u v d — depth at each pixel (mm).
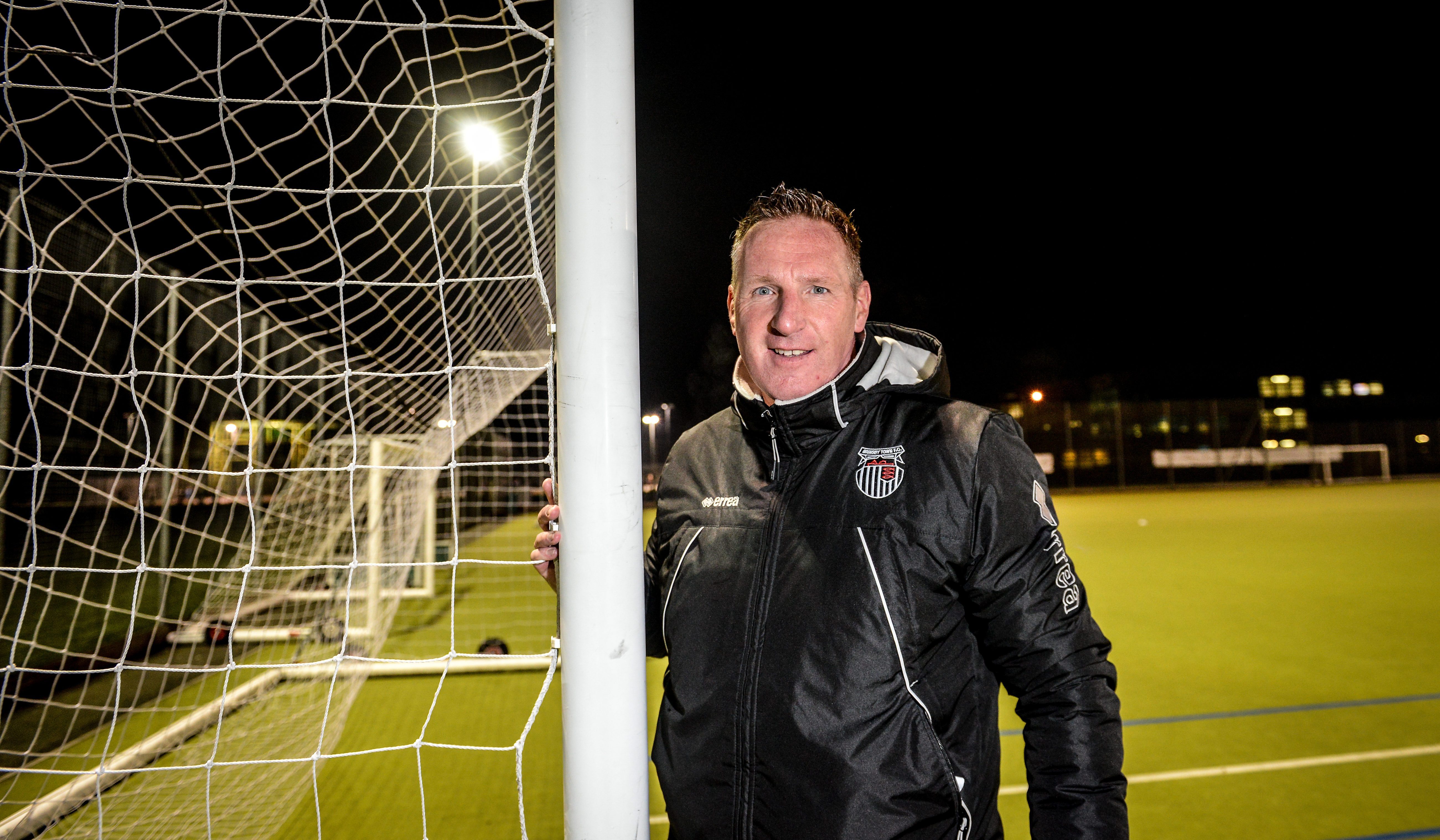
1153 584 6660
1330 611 5434
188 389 5293
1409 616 5223
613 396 888
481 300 2566
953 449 989
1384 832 2289
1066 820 882
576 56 898
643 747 896
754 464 1097
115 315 1276
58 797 2227
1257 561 7867
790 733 917
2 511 1450
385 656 4602
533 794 2607
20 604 4340
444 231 1717
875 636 930
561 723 3303
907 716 919
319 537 4320
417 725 3295
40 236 3338
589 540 880
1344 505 14367
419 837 2303
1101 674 934
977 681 994
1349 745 2955
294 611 4477
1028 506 955
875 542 963
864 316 1140
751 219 1095
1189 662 4152
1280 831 2301
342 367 3719
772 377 1035
